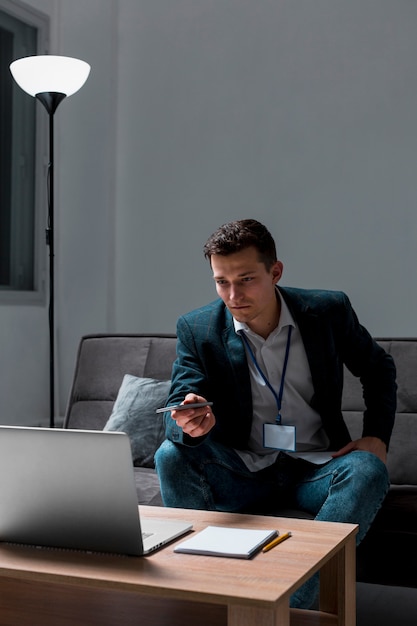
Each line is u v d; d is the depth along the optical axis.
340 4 4.37
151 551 1.39
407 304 4.28
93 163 4.71
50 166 3.27
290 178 4.48
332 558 1.54
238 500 2.01
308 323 2.08
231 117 4.57
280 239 4.50
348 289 4.38
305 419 2.10
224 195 4.60
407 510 2.09
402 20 4.27
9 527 1.48
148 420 2.65
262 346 2.09
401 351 2.58
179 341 2.13
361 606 2.49
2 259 4.25
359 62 4.34
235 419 2.08
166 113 4.69
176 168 4.68
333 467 1.94
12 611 1.49
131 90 4.75
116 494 1.37
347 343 2.15
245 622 1.17
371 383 2.14
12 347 4.24
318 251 4.43
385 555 2.09
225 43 4.58
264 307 1.97
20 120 4.36
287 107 4.47
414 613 2.42
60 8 4.60
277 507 2.06
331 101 4.39
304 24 4.43
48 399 4.54
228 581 1.23
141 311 4.76
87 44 4.66
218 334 2.09
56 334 4.59
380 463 1.90
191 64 4.64
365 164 4.34
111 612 1.49
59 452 1.41
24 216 4.41
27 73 3.13
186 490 1.94
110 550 1.40
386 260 4.31
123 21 4.75
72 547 1.43
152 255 4.73
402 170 4.28
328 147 4.40
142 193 4.75
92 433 1.38
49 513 1.43
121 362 2.89
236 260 1.91
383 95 4.30
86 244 4.70
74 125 4.64
